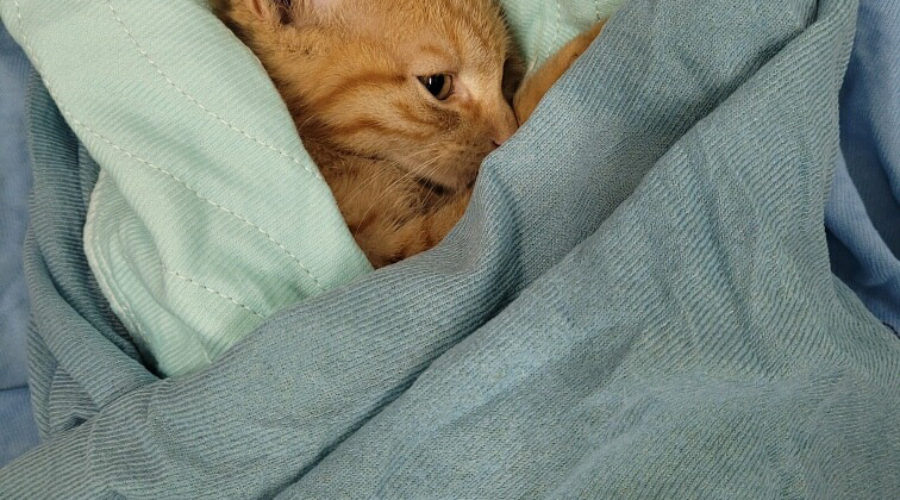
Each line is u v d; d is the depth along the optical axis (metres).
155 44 0.22
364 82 0.27
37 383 0.23
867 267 0.24
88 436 0.20
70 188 0.26
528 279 0.20
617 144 0.20
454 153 0.28
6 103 0.28
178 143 0.22
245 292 0.22
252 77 0.22
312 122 0.27
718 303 0.17
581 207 0.20
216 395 0.19
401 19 0.26
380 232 0.25
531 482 0.18
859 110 0.24
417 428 0.18
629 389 0.17
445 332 0.19
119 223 0.23
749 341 0.17
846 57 0.20
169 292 0.21
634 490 0.19
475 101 0.28
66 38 0.23
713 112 0.18
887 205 0.25
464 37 0.27
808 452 0.19
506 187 0.20
